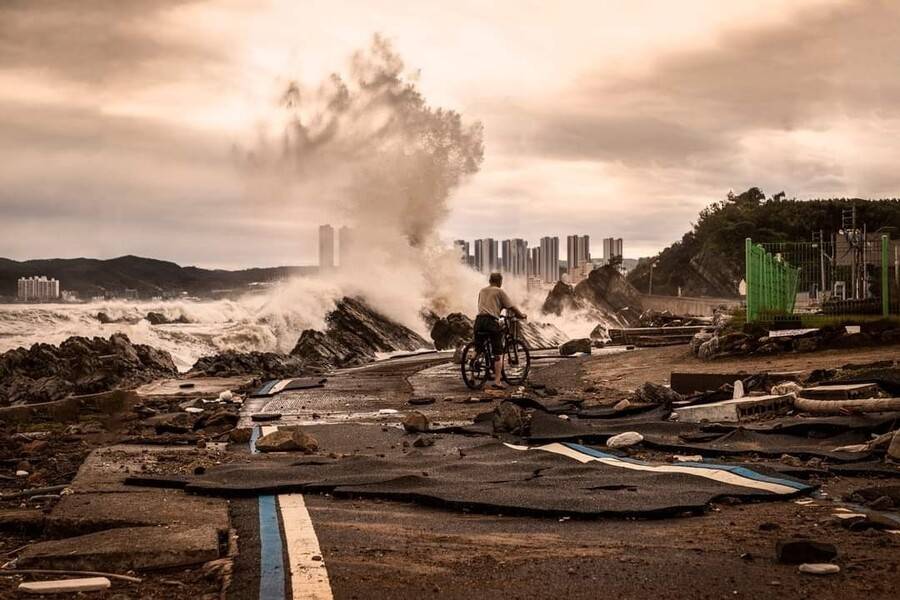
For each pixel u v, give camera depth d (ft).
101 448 34.47
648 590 15.43
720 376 48.55
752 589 15.39
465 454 31.50
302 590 15.42
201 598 15.69
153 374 69.10
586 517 21.42
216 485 24.98
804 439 33.06
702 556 17.54
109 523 20.51
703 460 30.19
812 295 104.27
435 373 70.03
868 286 101.45
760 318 79.92
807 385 44.04
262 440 34.12
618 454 31.63
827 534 19.33
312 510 22.49
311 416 45.60
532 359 85.46
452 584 15.85
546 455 30.42
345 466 28.09
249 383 62.39
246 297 233.35
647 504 22.00
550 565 17.02
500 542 19.03
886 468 27.07
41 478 29.84
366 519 21.50
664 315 132.87
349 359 92.32
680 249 530.27
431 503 23.21
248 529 20.24
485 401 50.98
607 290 199.31
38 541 20.39
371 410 47.96
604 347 105.19
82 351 68.95
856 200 403.13
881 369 44.47
